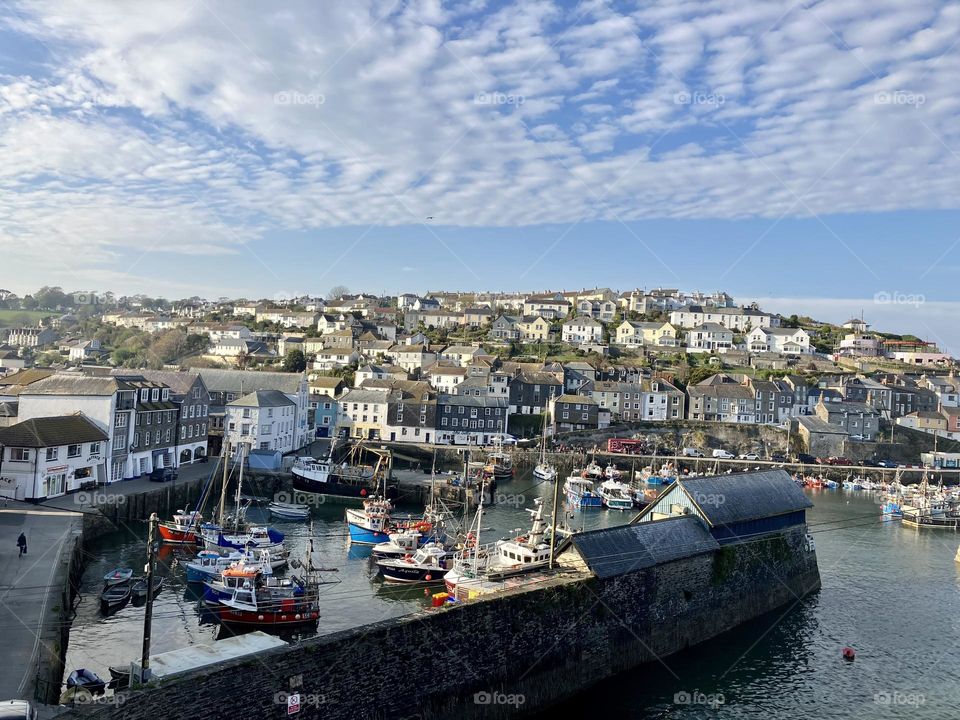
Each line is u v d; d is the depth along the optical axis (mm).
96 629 37094
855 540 70375
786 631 44000
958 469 118250
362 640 26781
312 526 64125
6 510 51500
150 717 21672
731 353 178375
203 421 83312
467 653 30281
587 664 35344
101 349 159750
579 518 74938
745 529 47719
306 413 106688
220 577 42406
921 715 33750
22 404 64125
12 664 26219
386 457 86938
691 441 126875
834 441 129125
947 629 44969
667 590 40219
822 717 33344
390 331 191000
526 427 126938
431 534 58438
